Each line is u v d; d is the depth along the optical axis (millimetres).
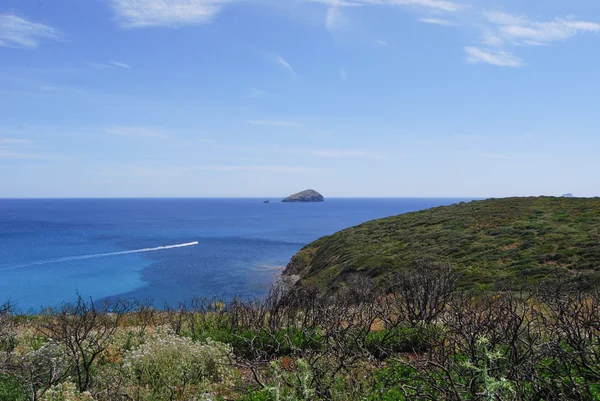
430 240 29859
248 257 56312
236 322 9484
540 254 22312
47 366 6156
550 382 4070
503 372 4316
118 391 5363
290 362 6438
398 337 7504
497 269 21641
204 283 38625
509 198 40250
